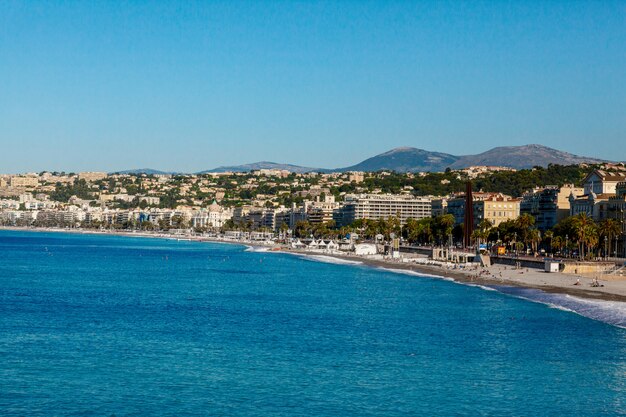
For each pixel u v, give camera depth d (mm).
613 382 90312
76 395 83312
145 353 104562
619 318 137750
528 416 77625
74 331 122125
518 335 119438
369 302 165000
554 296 173750
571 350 107812
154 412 77875
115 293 184500
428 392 85438
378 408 79625
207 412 77938
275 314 144375
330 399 82500
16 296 172500
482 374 93562
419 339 116062
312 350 107250
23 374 91812
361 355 103875
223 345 110750
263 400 82062
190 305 159250
